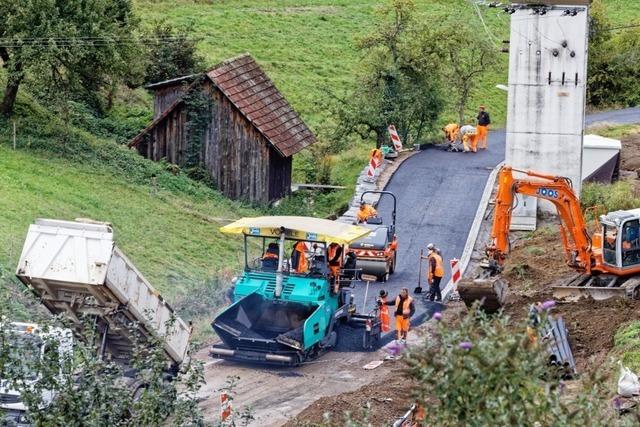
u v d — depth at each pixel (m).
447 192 95.56
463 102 124.31
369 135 116.94
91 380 31.44
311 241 57.47
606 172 99.06
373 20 165.25
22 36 88.44
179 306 64.56
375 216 76.31
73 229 45.34
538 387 23.83
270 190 100.94
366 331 58.78
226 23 152.88
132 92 118.62
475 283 60.84
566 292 65.81
